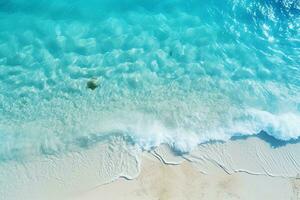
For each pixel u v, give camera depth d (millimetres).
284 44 14078
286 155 12062
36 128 11852
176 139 11867
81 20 13844
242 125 12320
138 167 11422
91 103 12367
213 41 13898
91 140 11719
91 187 11102
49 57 13055
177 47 13641
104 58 13195
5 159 11312
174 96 12680
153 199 11062
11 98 12258
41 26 13570
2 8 13750
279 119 12484
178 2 14492
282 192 11539
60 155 11500
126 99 12516
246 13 14453
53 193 10977
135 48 13492
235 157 11867
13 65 12805
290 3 14469
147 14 14211
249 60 13625
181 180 11367
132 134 11828
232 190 11391
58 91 12492
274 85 13242
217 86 12992
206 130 12156
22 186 10992
